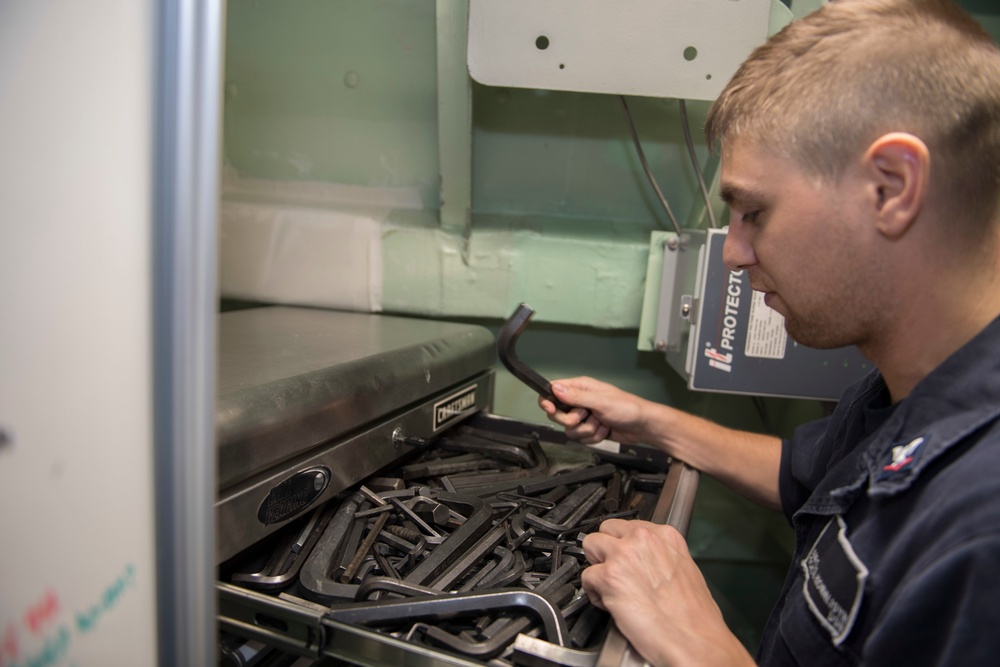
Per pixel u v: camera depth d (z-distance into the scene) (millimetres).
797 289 554
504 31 957
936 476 486
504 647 532
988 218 497
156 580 366
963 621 392
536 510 815
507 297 1268
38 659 407
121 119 335
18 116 362
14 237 371
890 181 483
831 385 1022
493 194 1365
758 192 547
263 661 622
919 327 538
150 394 350
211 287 345
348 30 1244
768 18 938
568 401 950
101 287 353
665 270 1191
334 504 786
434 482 905
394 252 1262
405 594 599
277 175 1403
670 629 499
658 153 1292
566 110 1270
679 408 1369
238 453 581
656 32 945
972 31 496
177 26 321
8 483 398
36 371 377
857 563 522
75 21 341
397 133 1329
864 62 486
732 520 1424
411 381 874
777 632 624
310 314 1224
